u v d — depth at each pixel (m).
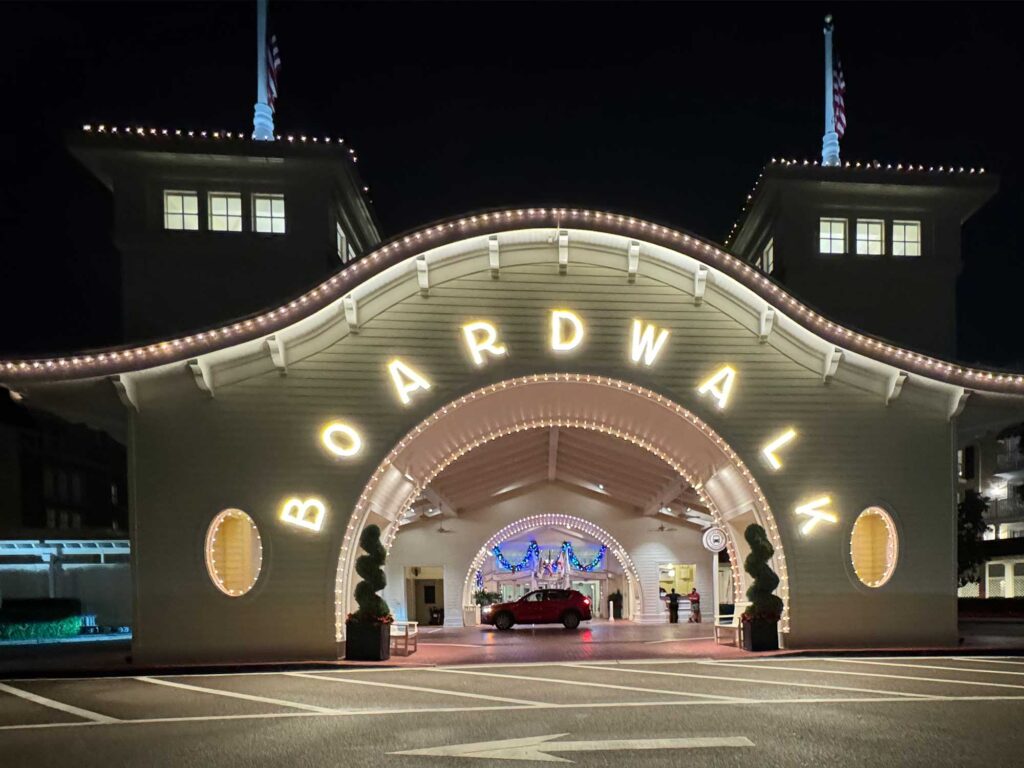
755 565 14.37
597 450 20.98
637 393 14.31
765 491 14.28
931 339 18.80
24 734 8.30
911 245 19.25
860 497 14.41
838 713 8.66
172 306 17.53
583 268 14.44
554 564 28.83
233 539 15.17
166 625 13.28
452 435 15.47
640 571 26.80
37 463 32.78
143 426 13.63
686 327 14.49
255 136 18.83
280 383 13.96
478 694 10.23
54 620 20.11
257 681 11.73
